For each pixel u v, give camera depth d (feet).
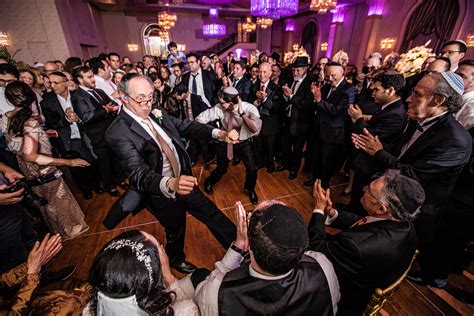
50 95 8.33
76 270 6.33
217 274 2.64
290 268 2.23
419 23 24.84
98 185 9.87
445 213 5.25
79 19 25.77
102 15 37.78
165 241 7.34
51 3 20.77
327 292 2.52
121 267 2.01
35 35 21.33
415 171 4.54
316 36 39.55
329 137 8.66
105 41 37.17
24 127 5.25
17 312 2.81
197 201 5.74
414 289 5.81
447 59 7.47
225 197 9.55
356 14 31.73
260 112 10.36
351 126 9.20
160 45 43.91
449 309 5.35
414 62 9.67
